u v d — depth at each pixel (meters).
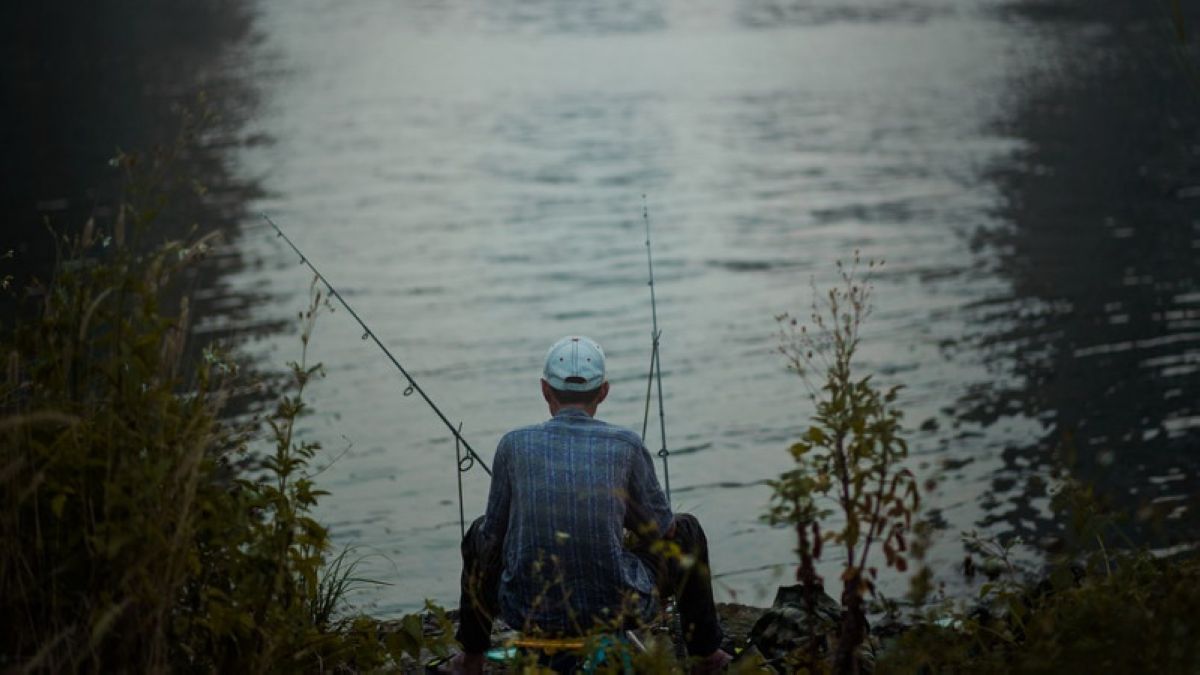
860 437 3.49
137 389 3.59
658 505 4.20
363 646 4.12
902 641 4.04
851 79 46.59
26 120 35.03
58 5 60.38
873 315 18.09
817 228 24.86
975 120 36.88
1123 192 26.47
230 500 3.72
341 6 74.06
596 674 3.68
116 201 25.08
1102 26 58.12
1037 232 23.44
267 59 52.16
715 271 21.58
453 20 69.56
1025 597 4.73
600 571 4.04
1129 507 10.65
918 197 27.34
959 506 10.91
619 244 23.98
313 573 3.92
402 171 31.67
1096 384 14.69
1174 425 13.12
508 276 21.44
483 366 16.12
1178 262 20.56
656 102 43.31
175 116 36.09
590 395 4.25
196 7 66.31
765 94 44.16
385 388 14.97
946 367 15.53
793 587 5.35
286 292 19.67
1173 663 3.42
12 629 3.47
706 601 4.29
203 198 27.20
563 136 37.31
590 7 76.12
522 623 4.09
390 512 11.09
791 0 77.19
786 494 3.46
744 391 14.92
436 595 9.19
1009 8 67.88
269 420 4.00
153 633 3.42
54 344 3.69
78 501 3.57
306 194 28.42
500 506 4.21
